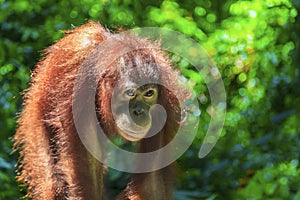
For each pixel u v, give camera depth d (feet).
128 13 39.45
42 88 27.48
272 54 39.29
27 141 28.22
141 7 41.27
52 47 28.17
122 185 36.81
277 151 40.22
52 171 27.02
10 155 38.17
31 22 41.29
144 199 26.48
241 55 38.32
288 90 44.68
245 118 40.73
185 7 41.63
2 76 39.45
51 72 27.30
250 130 42.42
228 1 41.47
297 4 44.27
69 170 26.30
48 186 26.91
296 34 44.75
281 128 41.81
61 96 26.48
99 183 26.81
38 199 27.45
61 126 26.37
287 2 38.50
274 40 40.09
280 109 44.75
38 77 27.99
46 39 40.01
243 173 39.50
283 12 38.88
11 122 38.58
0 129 38.75
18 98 39.09
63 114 26.30
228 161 39.81
